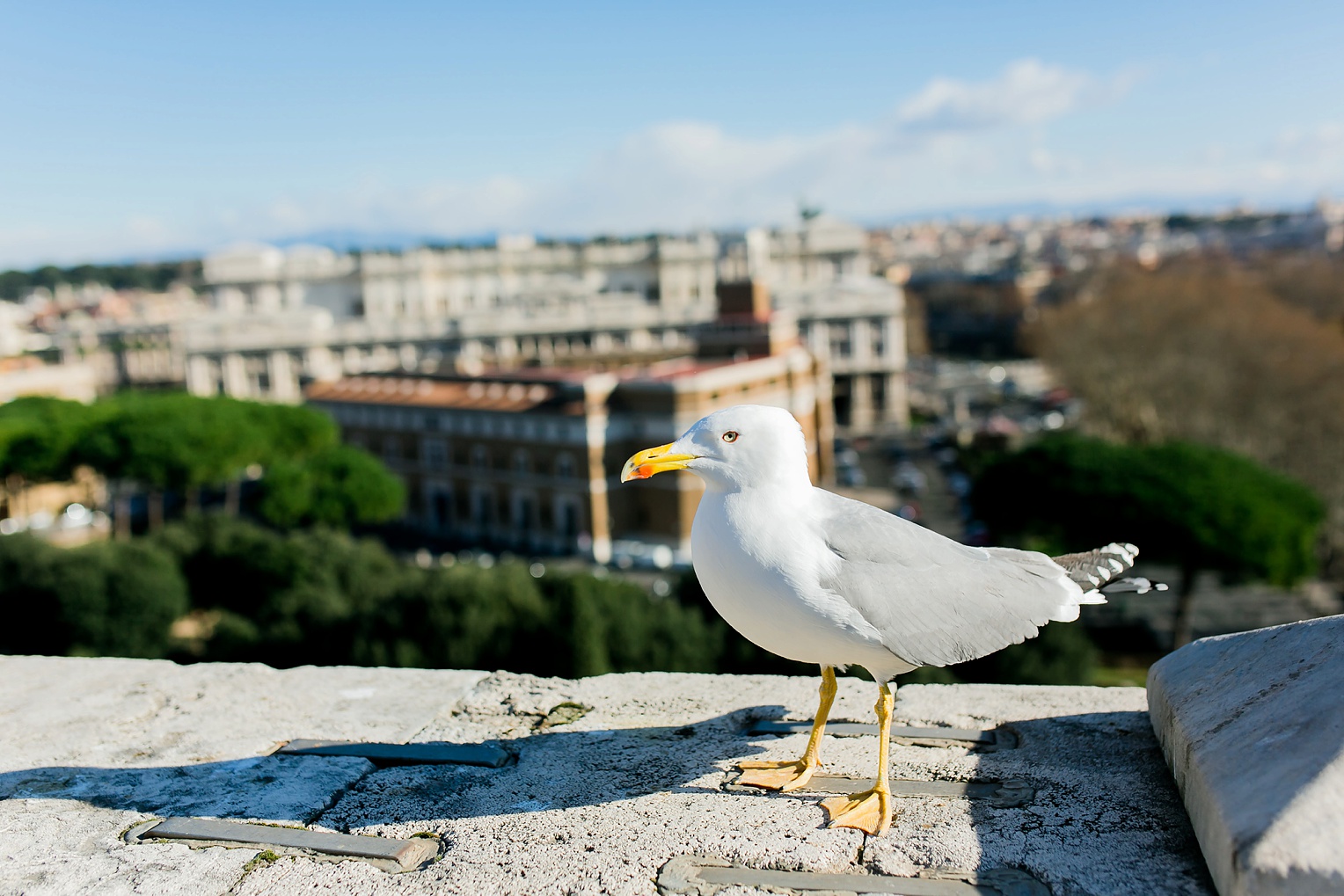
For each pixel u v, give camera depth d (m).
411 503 67.12
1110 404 60.34
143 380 146.62
